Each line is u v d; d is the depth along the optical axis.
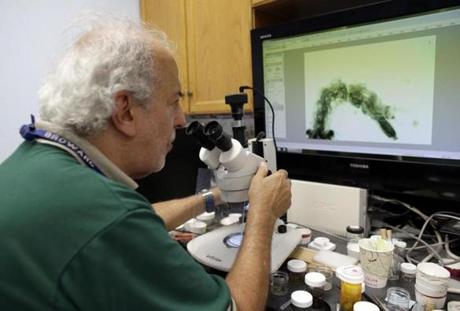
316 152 1.29
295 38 1.25
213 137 0.82
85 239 0.48
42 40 1.88
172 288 0.55
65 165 0.56
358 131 1.17
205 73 1.67
